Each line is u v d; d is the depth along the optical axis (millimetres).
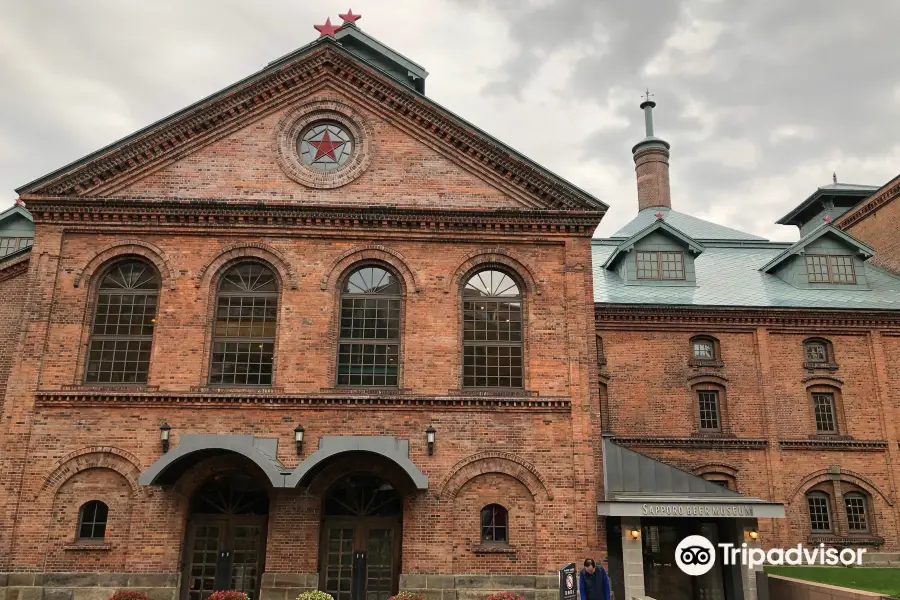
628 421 22891
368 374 17156
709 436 22781
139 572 15586
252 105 18547
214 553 16266
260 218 17688
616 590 16234
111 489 16031
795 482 22625
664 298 24453
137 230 17547
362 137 18531
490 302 17812
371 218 17781
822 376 23516
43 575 15414
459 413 16750
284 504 16094
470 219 17875
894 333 24000
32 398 16312
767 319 23875
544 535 16141
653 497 16938
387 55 23406
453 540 16047
